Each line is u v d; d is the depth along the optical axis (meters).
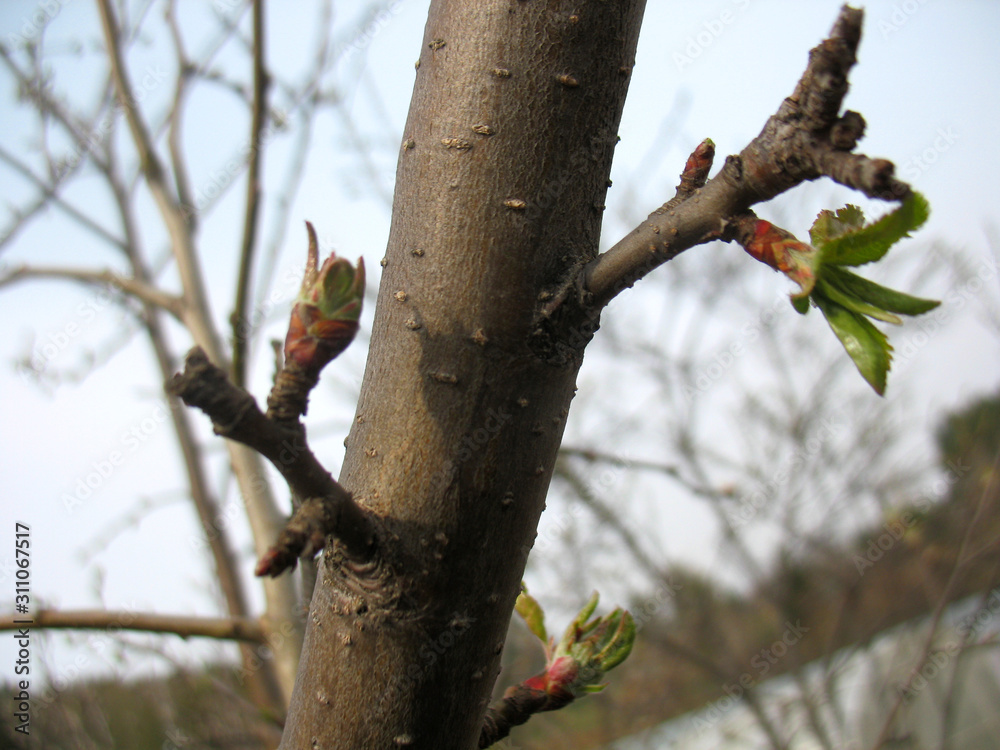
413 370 0.17
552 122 0.17
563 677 0.21
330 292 0.16
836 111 0.15
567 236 0.17
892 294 0.16
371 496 0.17
